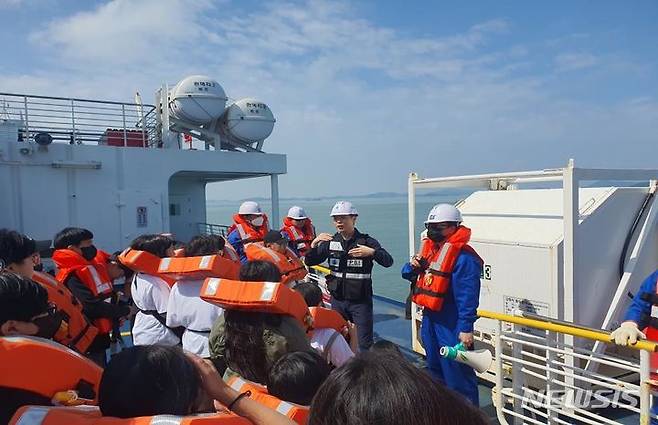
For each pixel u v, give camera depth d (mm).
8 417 1610
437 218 3949
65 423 1382
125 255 3812
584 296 4094
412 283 4520
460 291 3818
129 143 11039
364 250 4930
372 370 892
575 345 3891
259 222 8125
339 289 5074
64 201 8867
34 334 2010
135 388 1475
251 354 2479
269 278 2783
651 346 2838
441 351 3838
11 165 8445
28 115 8852
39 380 1665
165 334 3688
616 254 4312
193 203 13547
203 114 10750
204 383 1722
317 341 3090
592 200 4293
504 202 4984
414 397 836
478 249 4668
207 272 3211
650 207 4363
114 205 9258
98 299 3996
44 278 3398
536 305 4176
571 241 3758
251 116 11062
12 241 2814
